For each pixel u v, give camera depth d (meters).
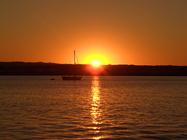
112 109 59.56
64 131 37.25
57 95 95.62
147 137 34.38
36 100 78.31
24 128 38.81
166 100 79.81
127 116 49.84
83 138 33.94
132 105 67.25
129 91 118.69
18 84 175.12
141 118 47.72
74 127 39.81
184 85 173.38
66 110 57.38
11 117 47.97
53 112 54.38
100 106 64.94
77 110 57.53
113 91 118.25
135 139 33.50
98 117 48.59
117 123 43.03
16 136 34.34
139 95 97.69
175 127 40.03
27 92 108.12
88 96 92.94
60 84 179.12
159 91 118.94
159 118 47.72
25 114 51.53
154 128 39.38
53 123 42.59
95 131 37.44
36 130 37.66
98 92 111.75
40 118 47.12
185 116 49.94
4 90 119.00
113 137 34.44
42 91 114.19
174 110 58.12
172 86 161.12
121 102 74.25
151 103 71.88
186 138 33.84
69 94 100.50
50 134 35.56
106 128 39.34
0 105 65.88
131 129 38.72
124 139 33.53
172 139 33.44
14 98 83.94
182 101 76.94
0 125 40.81
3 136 34.28
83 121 44.56
